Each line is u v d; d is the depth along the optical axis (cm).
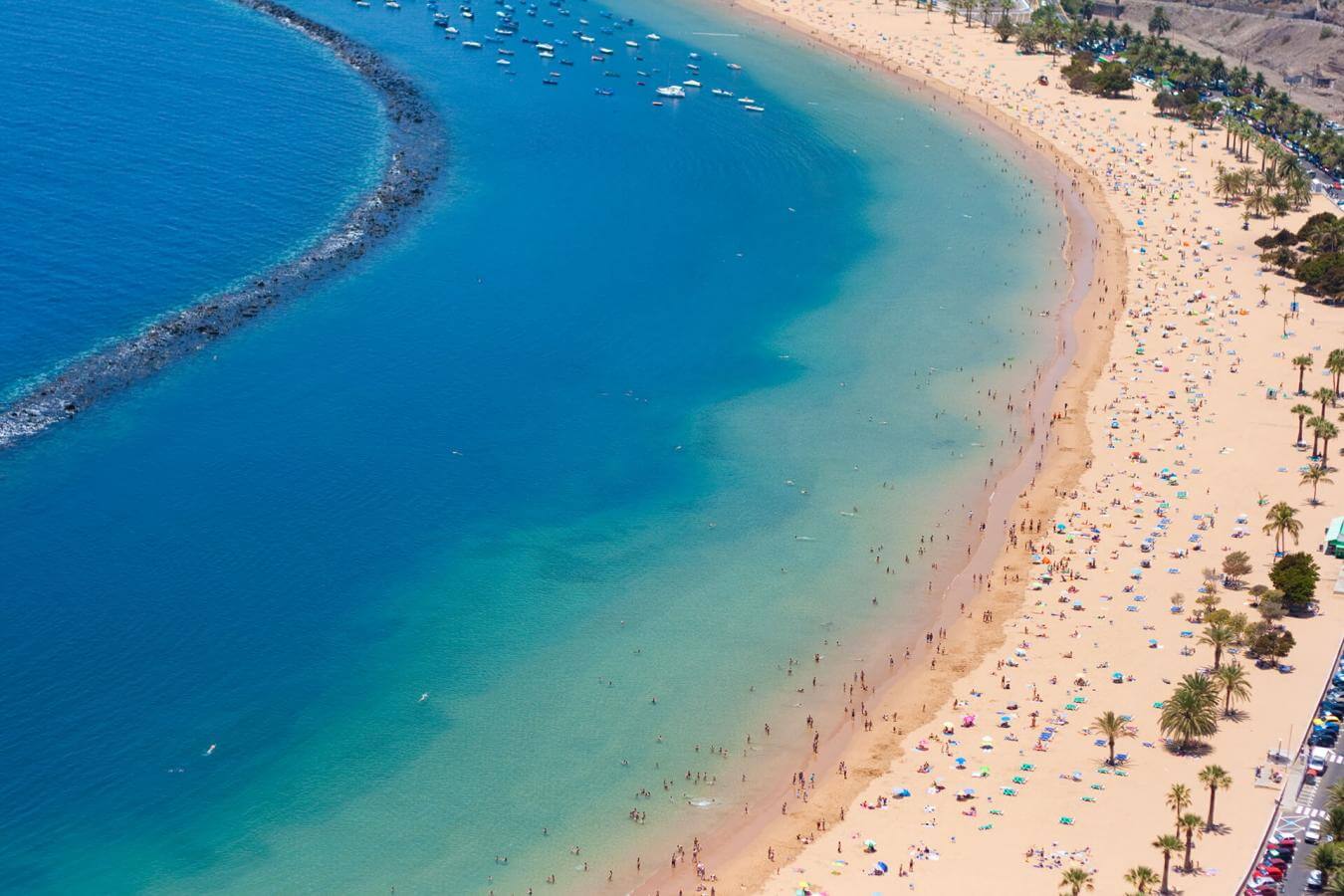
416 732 16662
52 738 16062
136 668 17225
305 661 17650
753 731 16875
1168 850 13750
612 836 15250
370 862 14775
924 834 15012
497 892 14450
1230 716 16675
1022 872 14300
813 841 15038
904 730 16800
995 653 18162
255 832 15100
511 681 17575
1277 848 14438
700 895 14325
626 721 16988
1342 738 16250
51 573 18662
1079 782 15675
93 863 14538
